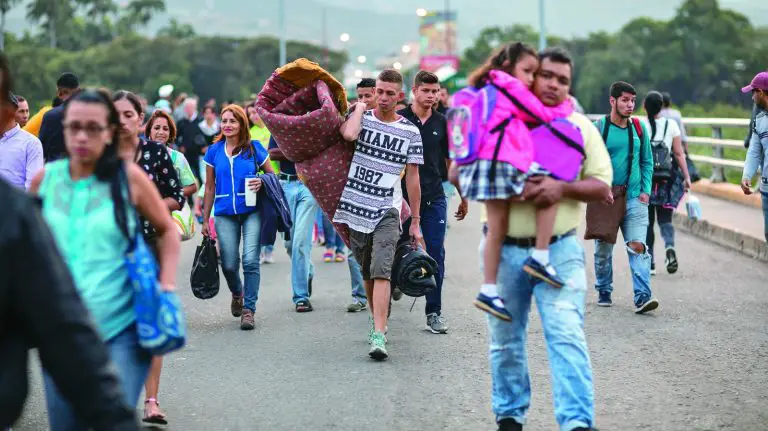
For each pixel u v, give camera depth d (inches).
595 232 561.9
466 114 304.3
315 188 471.8
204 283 516.7
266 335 526.3
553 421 360.2
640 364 446.3
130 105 366.9
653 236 681.6
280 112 476.7
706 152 1605.6
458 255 818.8
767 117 607.8
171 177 381.1
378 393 404.5
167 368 455.2
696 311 568.1
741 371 431.2
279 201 547.5
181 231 492.4
